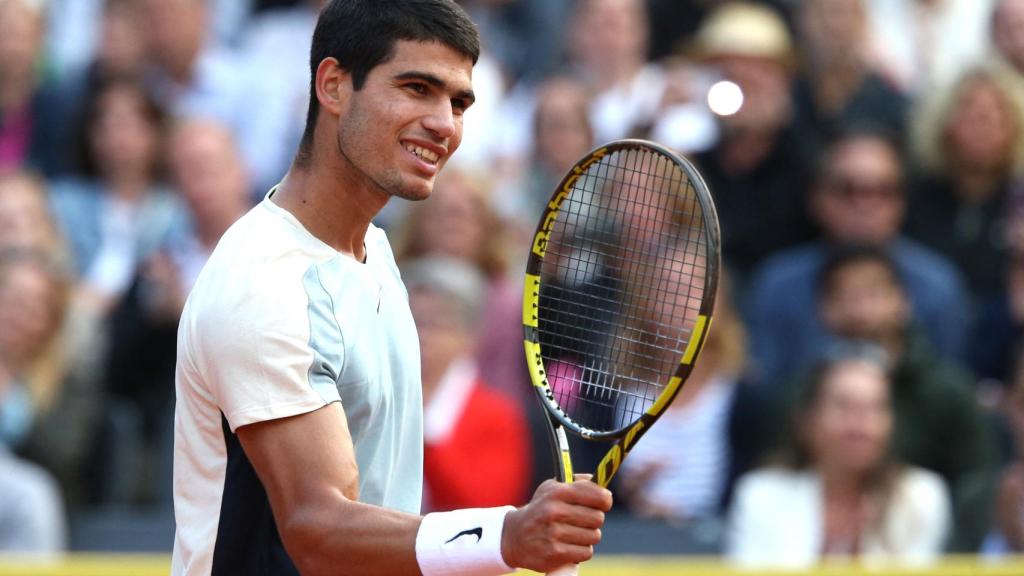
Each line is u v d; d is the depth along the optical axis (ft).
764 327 82.38
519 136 95.71
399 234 81.15
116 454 75.92
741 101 89.15
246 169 94.32
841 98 92.22
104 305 83.15
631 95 96.94
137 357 81.15
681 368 33.06
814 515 69.72
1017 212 88.69
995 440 76.48
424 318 70.59
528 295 37.73
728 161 90.17
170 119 91.50
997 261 88.28
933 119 90.48
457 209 80.07
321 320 34.01
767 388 76.54
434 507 69.41
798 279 82.07
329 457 32.73
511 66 103.91
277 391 32.99
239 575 34.76
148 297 81.76
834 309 79.20
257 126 97.35
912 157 90.94
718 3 99.55
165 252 83.20
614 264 68.44
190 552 35.19
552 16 106.32
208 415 34.71
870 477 69.72
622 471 74.95
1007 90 89.61
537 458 74.08
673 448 74.84
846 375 70.33
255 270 33.88
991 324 86.43
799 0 97.09
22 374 75.10
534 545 30.66
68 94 94.58
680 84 91.20
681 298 69.10
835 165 85.56
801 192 89.76
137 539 72.74
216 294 33.83
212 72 97.66
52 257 81.41
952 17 96.58
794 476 70.69
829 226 85.81
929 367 75.72
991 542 71.46
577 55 97.71
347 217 35.58
